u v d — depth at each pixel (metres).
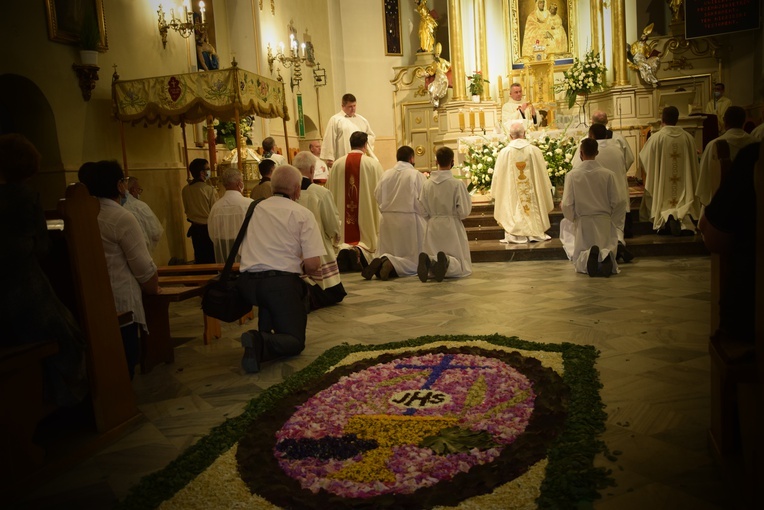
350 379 4.04
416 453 2.96
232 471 2.96
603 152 8.77
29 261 3.19
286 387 4.05
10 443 2.97
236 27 12.28
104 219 4.20
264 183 6.96
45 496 2.94
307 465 2.93
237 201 6.38
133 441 3.51
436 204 7.84
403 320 5.78
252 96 8.12
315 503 2.58
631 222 9.02
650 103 14.94
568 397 3.57
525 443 2.98
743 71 15.01
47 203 7.70
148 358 4.80
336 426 3.34
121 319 4.03
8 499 2.89
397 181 8.20
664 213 9.05
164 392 4.28
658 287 6.50
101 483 3.04
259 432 3.34
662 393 3.63
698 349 4.40
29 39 7.20
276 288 4.63
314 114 15.52
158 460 3.26
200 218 8.45
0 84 7.30
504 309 5.95
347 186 9.00
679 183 9.09
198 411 3.89
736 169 2.58
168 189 9.69
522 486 2.62
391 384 3.89
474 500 2.54
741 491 2.44
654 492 2.57
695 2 14.57
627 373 4.00
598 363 4.21
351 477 2.79
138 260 4.29
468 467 2.80
